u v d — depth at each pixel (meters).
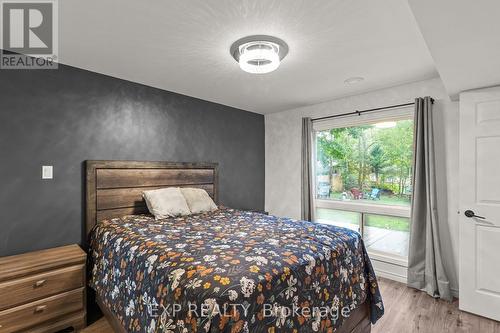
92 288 2.25
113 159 2.68
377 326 2.12
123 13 1.58
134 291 1.57
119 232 2.09
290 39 1.90
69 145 2.39
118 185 2.67
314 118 3.76
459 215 2.39
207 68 2.46
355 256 1.96
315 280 1.53
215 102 3.70
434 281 2.59
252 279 1.23
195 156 3.46
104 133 2.61
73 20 1.65
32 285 1.85
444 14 1.23
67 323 2.00
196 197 3.01
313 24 1.70
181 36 1.86
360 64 2.36
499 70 1.88
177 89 3.11
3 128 2.05
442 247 2.66
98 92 2.57
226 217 2.70
